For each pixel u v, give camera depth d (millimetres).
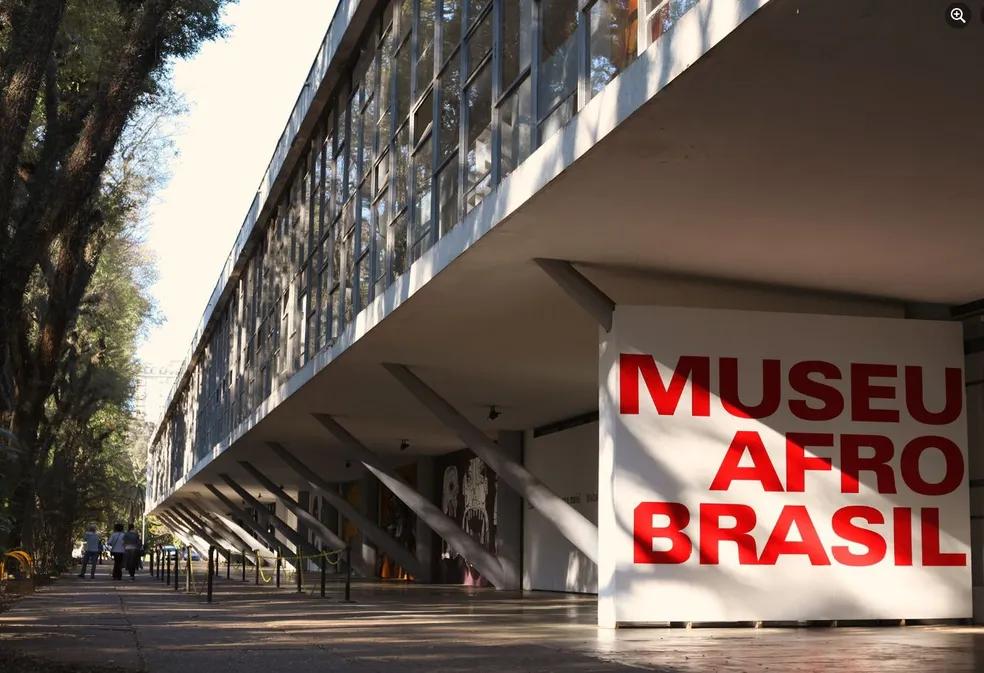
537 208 10078
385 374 19188
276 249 27562
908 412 12547
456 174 13508
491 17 12500
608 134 8344
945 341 12789
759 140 8367
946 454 12578
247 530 50094
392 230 16422
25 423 21094
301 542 34031
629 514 11617
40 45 11281
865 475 12312
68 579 31906
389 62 17266
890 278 12305
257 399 28844
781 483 12047
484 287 13023
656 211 10062
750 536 11891
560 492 24000
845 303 13461
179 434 53406
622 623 11469
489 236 10992
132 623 12258
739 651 8852
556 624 12258
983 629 11609
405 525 34094
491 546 27078
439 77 14398
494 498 27125
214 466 37875
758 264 11773
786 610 11859
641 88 7867
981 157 8594
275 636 10336
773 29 6648
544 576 24625
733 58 7055
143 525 78625
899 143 8352
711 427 11938
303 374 20766
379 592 22297
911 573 12266
